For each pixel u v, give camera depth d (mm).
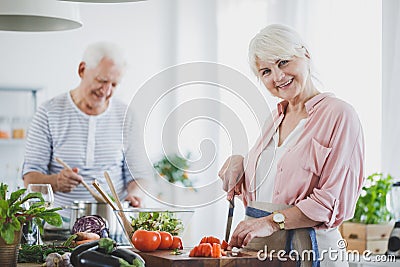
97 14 5684
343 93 4508
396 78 3969
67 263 2311
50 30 3105
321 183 2666
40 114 5379
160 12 5848
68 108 5422
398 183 3746
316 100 2758
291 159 2740
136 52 5758
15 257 2301
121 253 2049
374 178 3957
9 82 5504
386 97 4023
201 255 2264
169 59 5844
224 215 5617
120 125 5516
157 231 2518
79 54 5602
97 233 2969
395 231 3445
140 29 5789
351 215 2697
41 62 5543
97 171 5391
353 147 2662
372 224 3732
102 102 5480
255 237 2688
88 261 2014
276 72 2785
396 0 3988
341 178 2633
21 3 2750
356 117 2695
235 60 5652
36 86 5531
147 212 2652
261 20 5430
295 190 2713
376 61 4242
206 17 5883
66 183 5004
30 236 2895
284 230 2633
